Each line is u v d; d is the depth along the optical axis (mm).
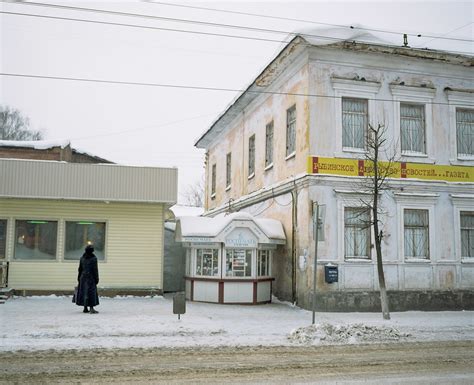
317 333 12945
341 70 20516
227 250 20766
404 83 21172
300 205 20250
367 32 20406
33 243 21516
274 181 23688
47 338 12109
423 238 20875
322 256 19234
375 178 17406
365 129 20625
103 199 21484
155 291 22125
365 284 19594
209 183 37844
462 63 21719
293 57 21141
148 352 10820
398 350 11688
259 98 26438
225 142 33531
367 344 12391
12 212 21328
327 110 20094
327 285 19125
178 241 22016
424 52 20781
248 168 28094
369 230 20047
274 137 23953
